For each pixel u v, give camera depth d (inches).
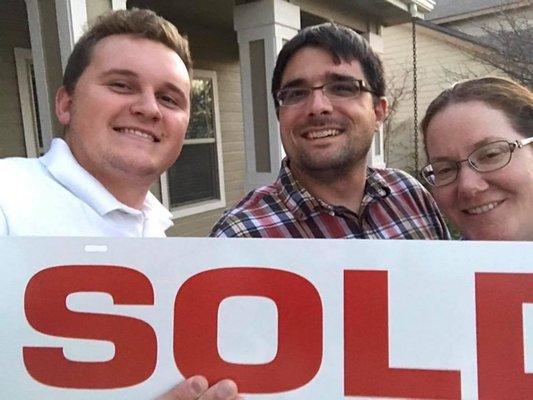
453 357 40.4
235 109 267.6
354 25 240.2
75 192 46.4
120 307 42.3
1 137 158.2
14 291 42.2
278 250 41.8
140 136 48.8
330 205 57.5
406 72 454.6
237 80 268.5
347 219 58.7
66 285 42.3
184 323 42.1
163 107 50.0
